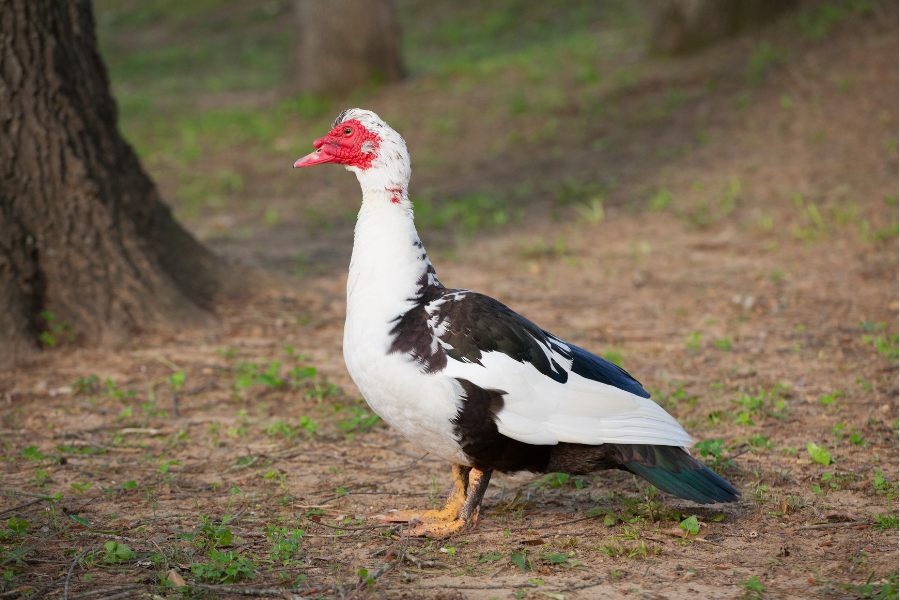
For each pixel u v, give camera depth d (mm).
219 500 4910
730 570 3975
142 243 8273
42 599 3670
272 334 8305
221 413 6445
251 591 3740
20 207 7562
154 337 7961
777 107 15023
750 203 12172
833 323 8117
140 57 28922
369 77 20453
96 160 7996
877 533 4312
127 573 3949
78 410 6438
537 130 16453
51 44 7641
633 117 16219
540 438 4145
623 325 8477
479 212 13258
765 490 4914
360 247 4355
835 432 5648
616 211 12711
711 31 18156
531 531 4473
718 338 7977
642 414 4238
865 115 13906
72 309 7773
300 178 15852
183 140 18344
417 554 4203
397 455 5695
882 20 16531
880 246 10078
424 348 4125
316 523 4574
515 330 4242
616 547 4215
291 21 32031
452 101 18859
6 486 5086
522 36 26969
